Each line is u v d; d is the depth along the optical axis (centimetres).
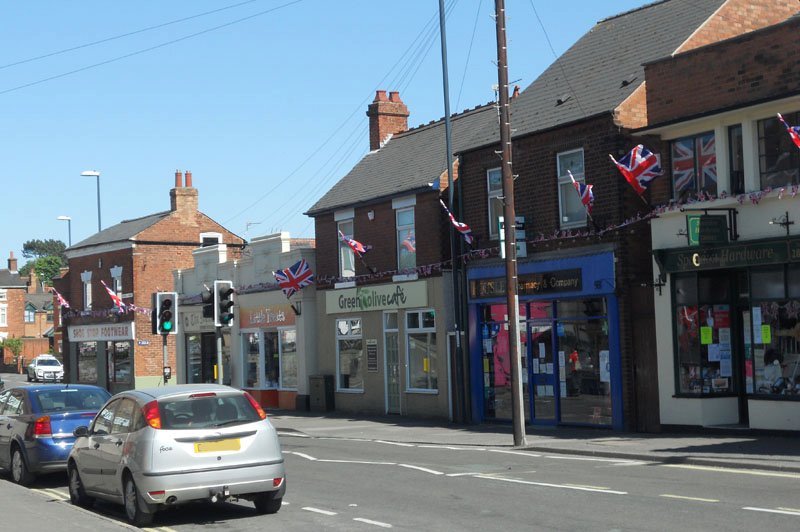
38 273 14912
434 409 2877
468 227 2694
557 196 2444
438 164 2964
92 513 1324
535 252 2509
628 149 2262
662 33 2480
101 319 5191
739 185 2009
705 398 2069
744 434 1988
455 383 2784
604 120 2283
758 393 1967
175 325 2247
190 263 5066
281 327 3638
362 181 3381
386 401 3091
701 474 1503
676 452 1747
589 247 2342
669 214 2123
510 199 2097
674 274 2136
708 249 2033
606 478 1492
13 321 10931
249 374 3894
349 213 3272
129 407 1333
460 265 2788
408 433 2514
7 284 11050
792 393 1898
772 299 1938
